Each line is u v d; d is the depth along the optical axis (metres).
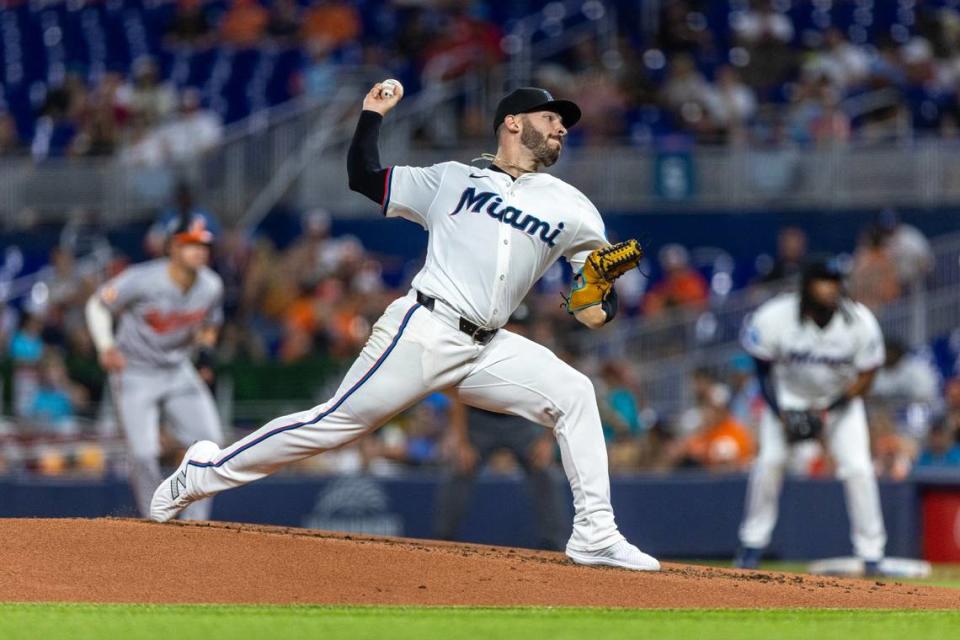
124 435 35.56
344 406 23.39
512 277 23.14
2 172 70.56
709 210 66.75
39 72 80.56
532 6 80.50
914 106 70.38
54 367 52.34
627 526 45.59
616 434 49.12
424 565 22.62
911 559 44.84
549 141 23.73
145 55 80.38
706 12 77.88
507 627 18.91
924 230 64.62
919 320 57.53
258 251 64.62
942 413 50.50
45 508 46.38
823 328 36.44
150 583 21.67
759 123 70.06
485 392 23.67
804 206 65.94
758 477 37.47
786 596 22.80
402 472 48.19
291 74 77.25
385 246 69.50
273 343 62.44
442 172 23.50
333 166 70.00
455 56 75.62
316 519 46.06
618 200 67.19
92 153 71.62
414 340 22.98
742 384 51.97
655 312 59.75
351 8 81.12
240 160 70.31
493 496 45.78
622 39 75.81
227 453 24.33
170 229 34.78
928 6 78.19
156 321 34.91
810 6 78.06
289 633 18.28
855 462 37.25
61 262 64.06
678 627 19.20
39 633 18.20
